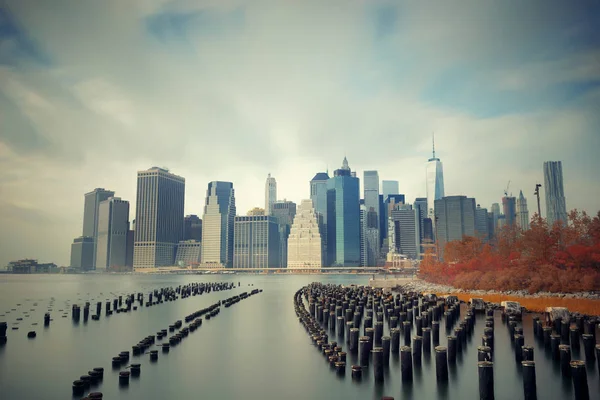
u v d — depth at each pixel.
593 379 29.42
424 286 122.12
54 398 28.70
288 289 164.12
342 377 32.44
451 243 137.50
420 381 30.75
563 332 40.81
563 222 97.50
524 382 25.61
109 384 31.27
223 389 30.06
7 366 36.53
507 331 48.09
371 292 96.69
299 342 46.34
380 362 31.12
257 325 58.56
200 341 46.94
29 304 93.00
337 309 59.19
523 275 86.25
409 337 43.41
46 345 45.09
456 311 58.97
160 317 68.38
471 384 29.81
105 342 46.72
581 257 79.94
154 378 32.62
